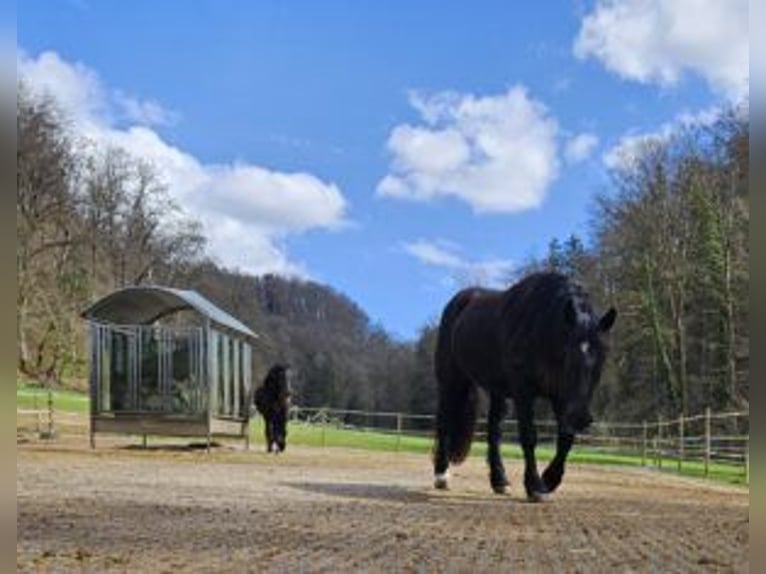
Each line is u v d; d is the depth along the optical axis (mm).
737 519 10914
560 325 12852
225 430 28875
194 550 6727
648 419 55969
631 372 56906
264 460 24438
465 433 15914
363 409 99625
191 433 27031
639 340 55594
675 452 34812
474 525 9500
